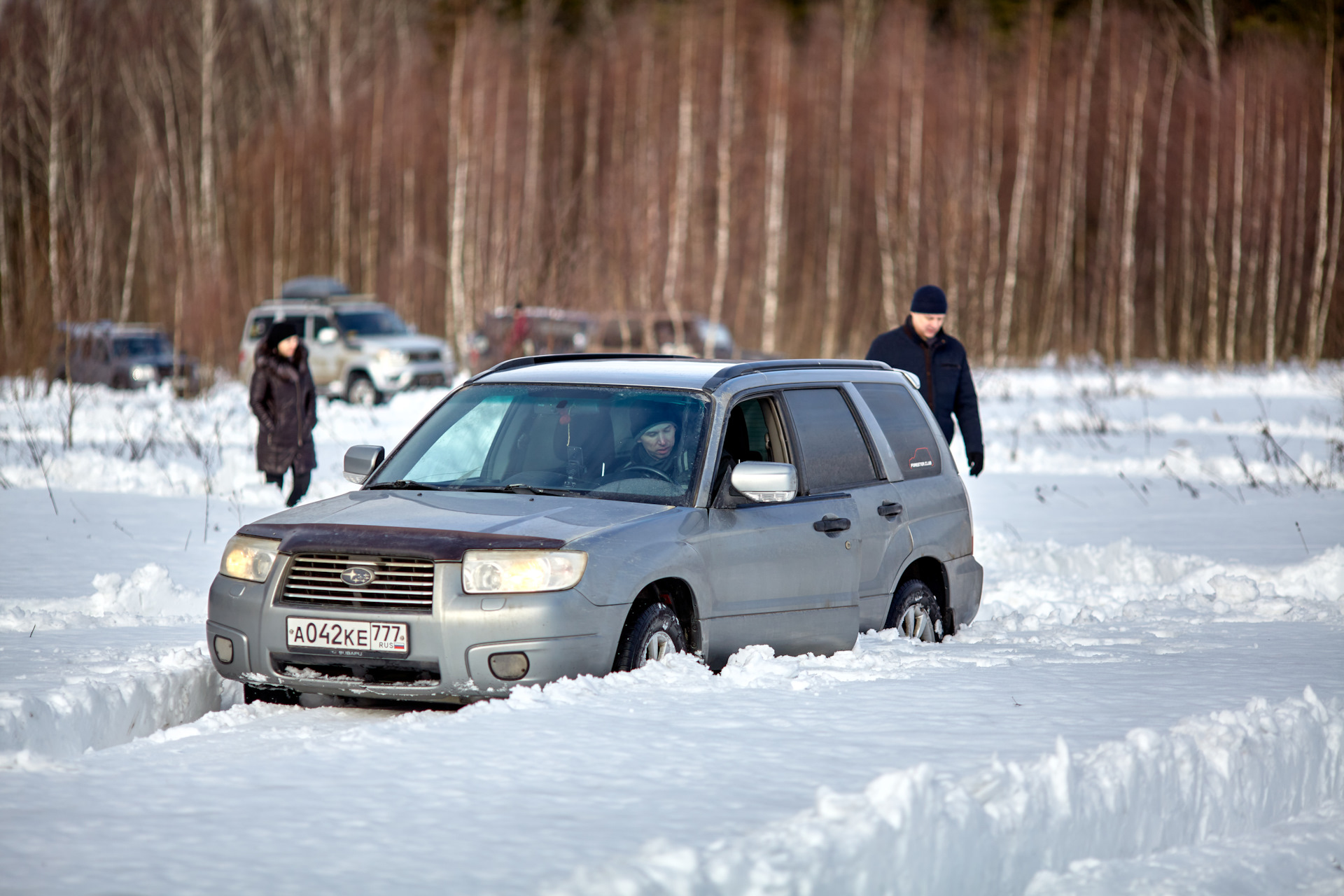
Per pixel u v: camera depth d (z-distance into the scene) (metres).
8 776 16.52
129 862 13.06
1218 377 149.50
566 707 19.59
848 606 26.98
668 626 23.19
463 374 148.62
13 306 113.81
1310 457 70.06
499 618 21.12
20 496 56.00
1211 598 34.75
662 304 159.88
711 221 195.62
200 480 60.00
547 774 16.16
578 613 21.39
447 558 21.53
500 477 25.66
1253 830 17.27
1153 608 33.22
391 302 191.50
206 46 199.62
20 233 173.75
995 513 56.84
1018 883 14.28
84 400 105.50
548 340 135.50
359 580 21.75
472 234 189.88
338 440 80.44
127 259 197.50
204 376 123.38
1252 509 57.19
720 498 24.64
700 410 25.53
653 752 17.20
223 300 146.88
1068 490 64.19
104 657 24.91
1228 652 25.92
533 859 13.05
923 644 26.77
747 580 24.59
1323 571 37.19
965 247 196.75
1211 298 192.62
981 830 13.88
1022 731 18.52
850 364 30.19
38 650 25.84
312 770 16.45
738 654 23.52
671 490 24.45
